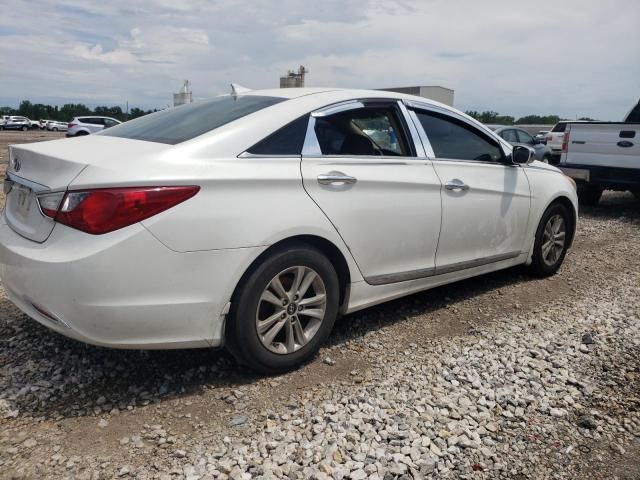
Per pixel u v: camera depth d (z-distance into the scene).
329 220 3.19
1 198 7.93
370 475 2.32
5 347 3.33
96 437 2.51
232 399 2.86
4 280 2.91
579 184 9.48
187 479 2.25
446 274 4.11
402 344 3.64
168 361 3.24
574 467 2.47
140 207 2.54
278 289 3.03
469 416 2.80
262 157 2.99
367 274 3.51
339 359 3.38
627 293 4.84
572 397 3.03
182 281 2.68
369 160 3.49
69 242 2.55
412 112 3.91
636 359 3.50
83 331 2.57
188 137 2.96
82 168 2.60
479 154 4.38
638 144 8.41
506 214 4.52
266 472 2.30
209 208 2.71
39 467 2.29
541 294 4.76
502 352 3.54
